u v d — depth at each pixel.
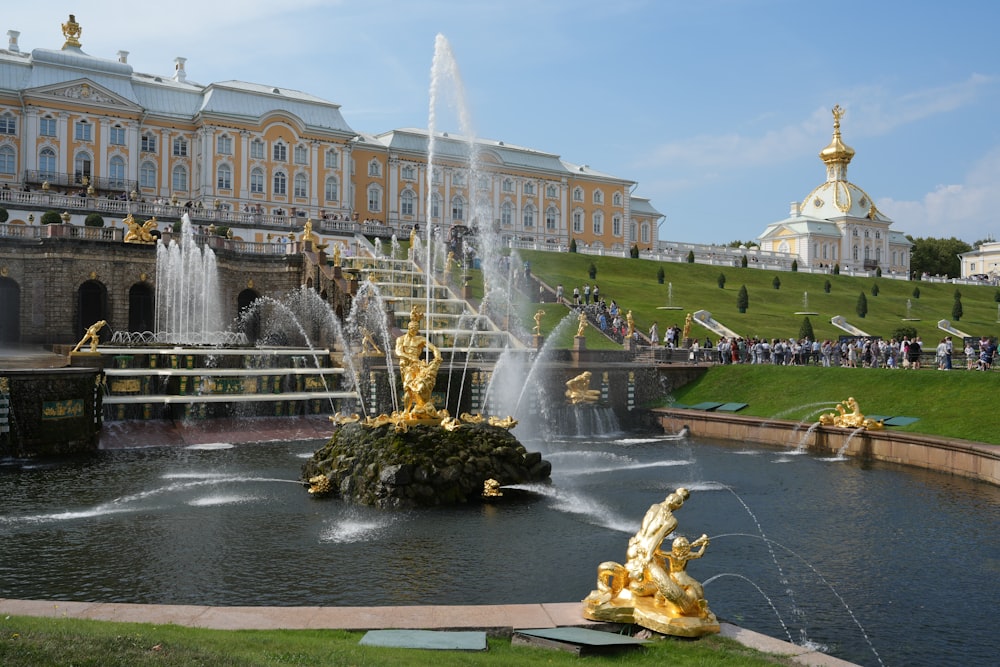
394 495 19.14
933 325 73.81
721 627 10.48
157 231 54.66
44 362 34.12
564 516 18.59
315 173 89.81
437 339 41.56
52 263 45.56
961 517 19.11
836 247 144.12
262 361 36.16
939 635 11.94
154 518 18.06
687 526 18.20
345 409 35.06
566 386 36.94
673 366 40.16
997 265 156.50
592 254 85.31
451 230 77.88
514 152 112.19
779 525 18.31
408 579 13.81
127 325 47.50
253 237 68.31
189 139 85.19
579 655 9.25
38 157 75.75
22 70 76.81
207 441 29.80
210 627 9.74
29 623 8.93
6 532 16.72
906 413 30.95
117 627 9.08
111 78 80.88
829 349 45.88
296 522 17.78
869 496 21.59
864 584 14.13
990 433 26.95
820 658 9.32
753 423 32.94
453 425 20.70
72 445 27.00
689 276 83.94
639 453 30.00
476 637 9.60
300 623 10.09
